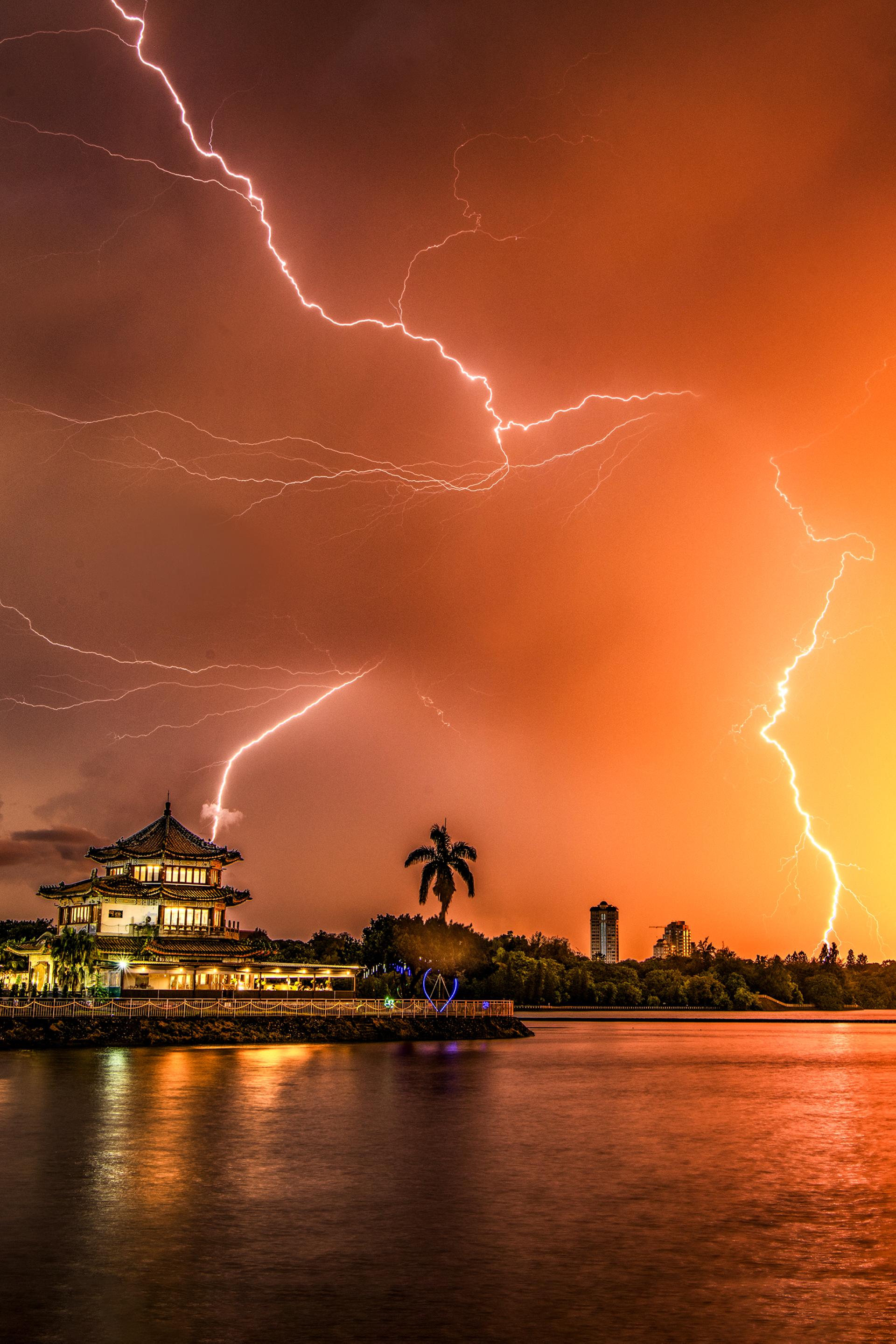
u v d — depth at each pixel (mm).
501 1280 21391
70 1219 25578
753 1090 53906
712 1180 30781
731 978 186500
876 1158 34656
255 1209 26766
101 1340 18031
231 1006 79125
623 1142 37000
